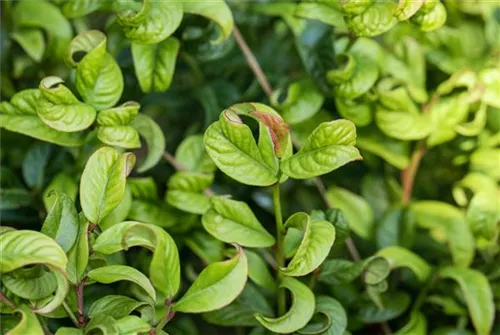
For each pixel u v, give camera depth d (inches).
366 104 35.3
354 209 36.7
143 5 32.1
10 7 36.4
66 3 34.1
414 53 36.4
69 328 28.9
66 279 27.8
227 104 37.5
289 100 35.4
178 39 36.2
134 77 37.7
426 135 35.3
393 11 32.4
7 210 34.6
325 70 35.5
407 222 36.2
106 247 29.4
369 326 36.4
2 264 27.4
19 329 27.6
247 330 37.7
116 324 28.4
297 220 30.6
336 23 33.9
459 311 35.0
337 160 29.6
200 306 29.5
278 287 32.1
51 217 29.6
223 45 36.4
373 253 36.6
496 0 37.2
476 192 36.0
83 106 31.5
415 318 34.6
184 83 38.5
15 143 36.0
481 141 36.6
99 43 31.5
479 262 36.4
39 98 31.0
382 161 37.9
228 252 33.1
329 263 32.8
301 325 30.8
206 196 33.9
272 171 30.4
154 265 29.0
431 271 34.9
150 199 34.2
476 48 37.3
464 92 35.3
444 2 36.9
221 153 30.2
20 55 37.9
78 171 34.4
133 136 31.9
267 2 37.2
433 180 38.3
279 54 39.1
